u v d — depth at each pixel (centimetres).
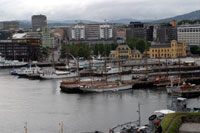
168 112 12456
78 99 19975
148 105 17575
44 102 19125
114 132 12181
